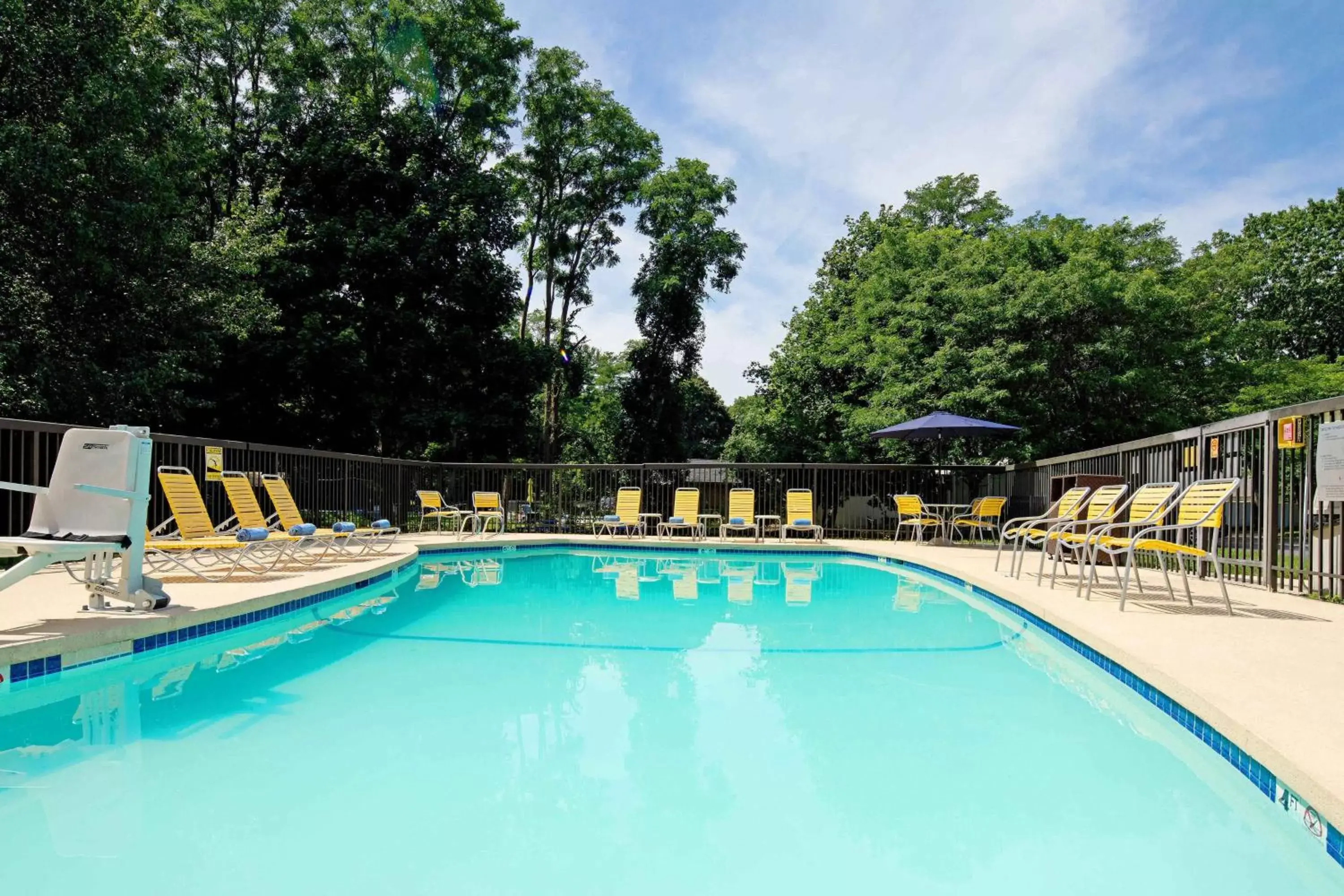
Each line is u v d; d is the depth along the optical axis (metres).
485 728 3.14
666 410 23.03
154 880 1.84
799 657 4.54
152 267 12.77
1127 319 13.52
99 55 11.65
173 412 13.48
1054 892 1.82
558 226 21.78
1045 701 3.59
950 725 3.21
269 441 17.05
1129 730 3.15
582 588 7.74
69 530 4.29
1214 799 2.43
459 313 17.64
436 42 18.53
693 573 9.11
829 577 8.73
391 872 1.91
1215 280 19.98
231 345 15.38
